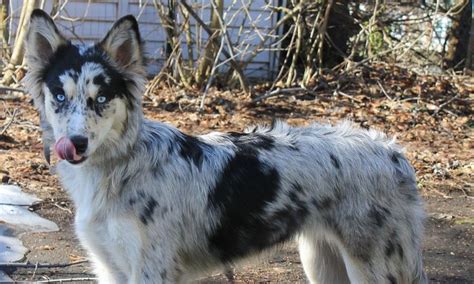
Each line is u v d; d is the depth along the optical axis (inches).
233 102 202.2
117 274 97.7
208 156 98.3
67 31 238.1
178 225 97.0
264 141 100.0
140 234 95.7
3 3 227.3
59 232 120.5
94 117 94.3
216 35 211.0
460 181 145.2
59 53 97.0
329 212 99.6
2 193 128.3
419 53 254.8
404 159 101.6
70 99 94.7
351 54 231.5
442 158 158.6
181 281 98.5
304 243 103.7
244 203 98.3
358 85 223.5
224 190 98.0
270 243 100.3
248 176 98.5
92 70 95.0
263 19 239.6
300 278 112.3
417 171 147.9
